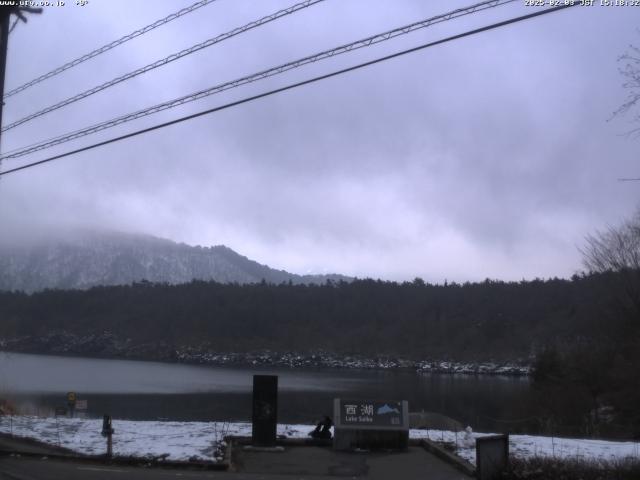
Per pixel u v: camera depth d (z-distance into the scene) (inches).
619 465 527.2
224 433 716.7
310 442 657.6
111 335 6574.8
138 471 538.6
